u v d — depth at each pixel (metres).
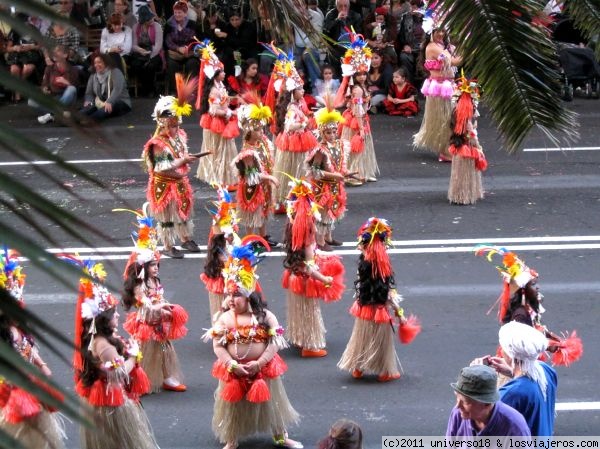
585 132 19.06
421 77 21.81
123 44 20.89
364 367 9.17
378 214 14.70
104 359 7.11
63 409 1.21
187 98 12.77
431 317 10.76
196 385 9.30
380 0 21.44
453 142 14.92
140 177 16.06
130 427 7.33
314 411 8.69
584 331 10.21
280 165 14.83
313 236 9.70
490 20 2.90
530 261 12.48
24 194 1.23
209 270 9.92
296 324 9.87
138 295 8.87
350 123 16.17
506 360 5.95
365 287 9.05
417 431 8.24
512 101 2.91
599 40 3.04
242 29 19.84
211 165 16.25
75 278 1.34
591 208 14.73
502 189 15.86
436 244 13.27
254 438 8.31
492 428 5.24
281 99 14.92
